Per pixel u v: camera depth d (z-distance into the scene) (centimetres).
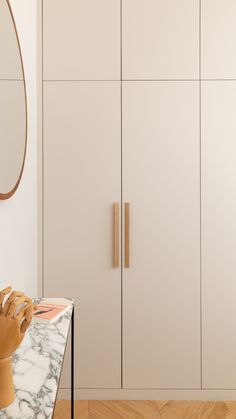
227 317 240
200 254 240
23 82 194
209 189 239
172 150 238
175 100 238
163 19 238
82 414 225
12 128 175
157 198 239
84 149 239
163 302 241
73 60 239
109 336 241
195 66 238
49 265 241
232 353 241
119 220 239
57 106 239
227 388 242
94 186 240
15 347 94
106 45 238
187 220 239
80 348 242
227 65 238
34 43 234
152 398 242
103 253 240
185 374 242
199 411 230
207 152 238
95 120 239
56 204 240
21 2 203
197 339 241
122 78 238
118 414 225
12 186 176
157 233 240
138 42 238
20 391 100
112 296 241
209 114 238
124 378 242
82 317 241
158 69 238
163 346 241
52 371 111
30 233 224
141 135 238
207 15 238
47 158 239
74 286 241
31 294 226
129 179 239
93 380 242
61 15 238
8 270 181
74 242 240
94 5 238
